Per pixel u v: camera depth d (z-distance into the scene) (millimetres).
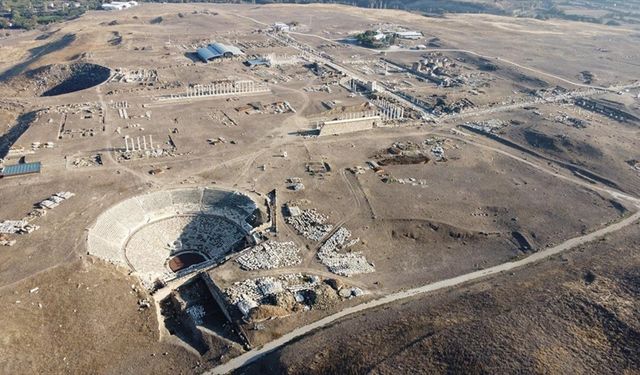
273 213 135750
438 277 115625
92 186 144000
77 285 103500
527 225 137375
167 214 139625
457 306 99250
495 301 99500
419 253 124875
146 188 144750
